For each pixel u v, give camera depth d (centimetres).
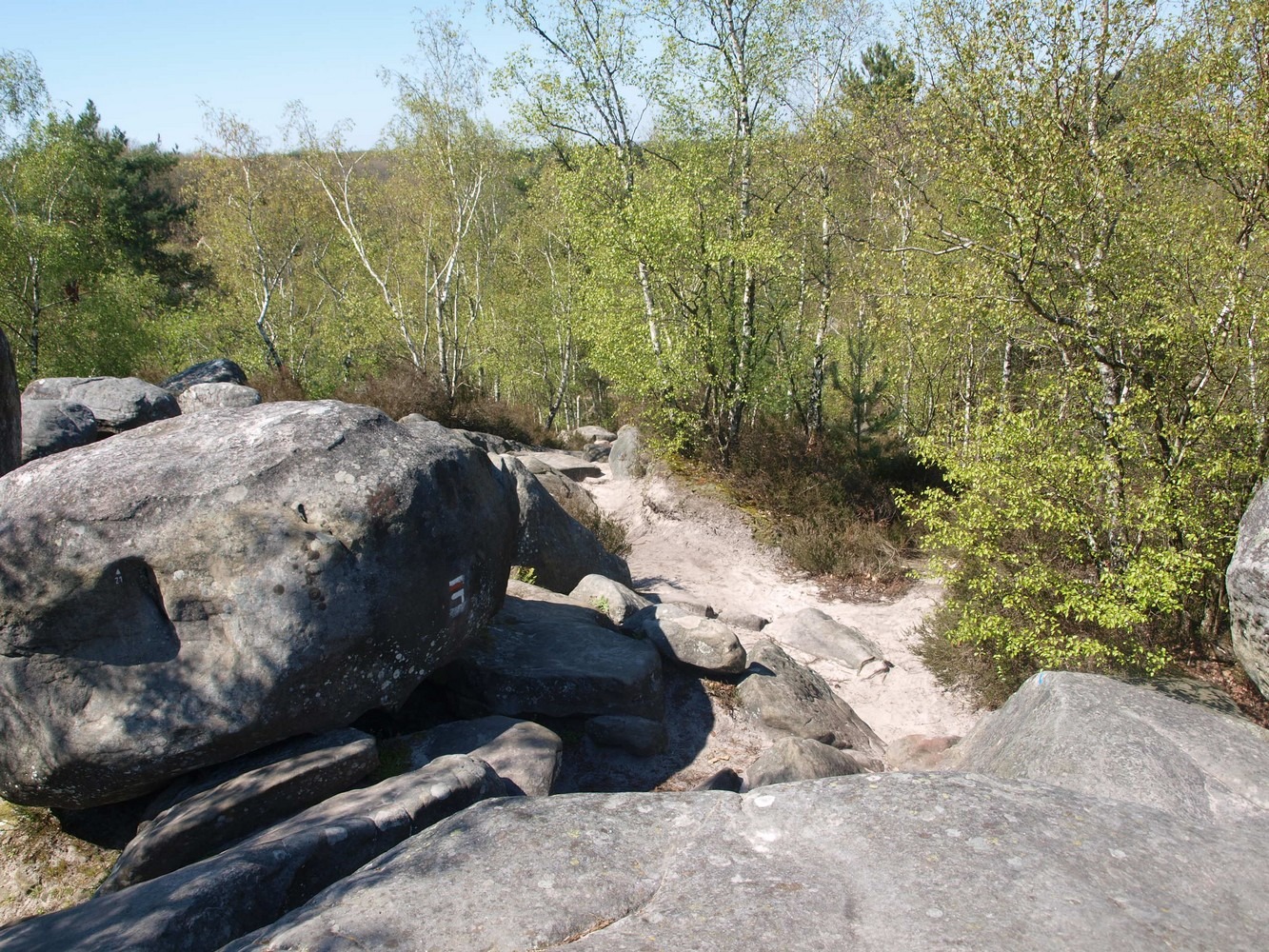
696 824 327
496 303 2906
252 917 335
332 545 481
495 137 2284
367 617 491
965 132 945
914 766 682
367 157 2541
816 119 1556
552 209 2716
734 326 1464
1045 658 823
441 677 640
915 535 1295
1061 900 272
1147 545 789
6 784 457
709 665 757
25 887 447
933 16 977
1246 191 812
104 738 441
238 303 2703
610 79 1551
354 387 2217
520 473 1030
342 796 435
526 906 274
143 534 459
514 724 565
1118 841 311
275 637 464
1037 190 857
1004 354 1361
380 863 310
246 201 2541
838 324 1855
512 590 843
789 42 1498
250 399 1688
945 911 266
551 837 317
